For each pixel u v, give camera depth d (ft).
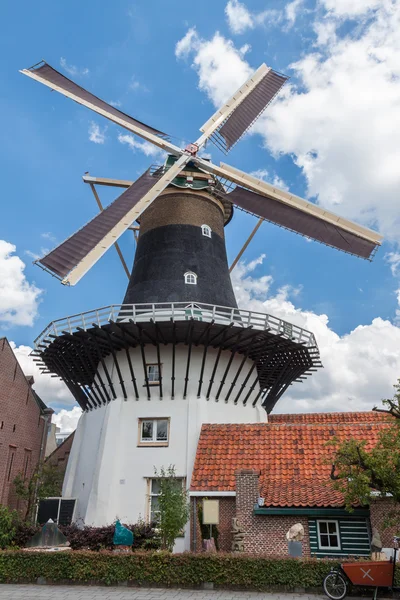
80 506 62.08
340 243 69.92
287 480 48.52
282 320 61.87
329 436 53.98
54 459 100.63
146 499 57.21
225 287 71.77
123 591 34.63
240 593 33.86
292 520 43.62
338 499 43.16
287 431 55.67
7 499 71.61
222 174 74.90
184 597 32.53
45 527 49.01
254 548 42.98
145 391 62.44
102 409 65.26
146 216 76.38
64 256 58.59
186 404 60.64
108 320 58.13
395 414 35.53
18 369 77.51
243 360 63.77
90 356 62.85
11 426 74.23
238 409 64.44
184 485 56.29
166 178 70.95
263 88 89.56
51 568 37.99
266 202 74.08
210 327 59.16
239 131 85.40
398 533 34.65
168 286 67.87
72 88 78.02
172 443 59.00
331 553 42.11
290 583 34.35
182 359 62.80
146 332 60.08
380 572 30.99
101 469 58.54
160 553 37.14
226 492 48.67
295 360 68.90
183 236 71.87
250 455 53.01
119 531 44.78
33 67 77.20
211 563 35.94
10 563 38.63
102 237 61.31
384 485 34.04
